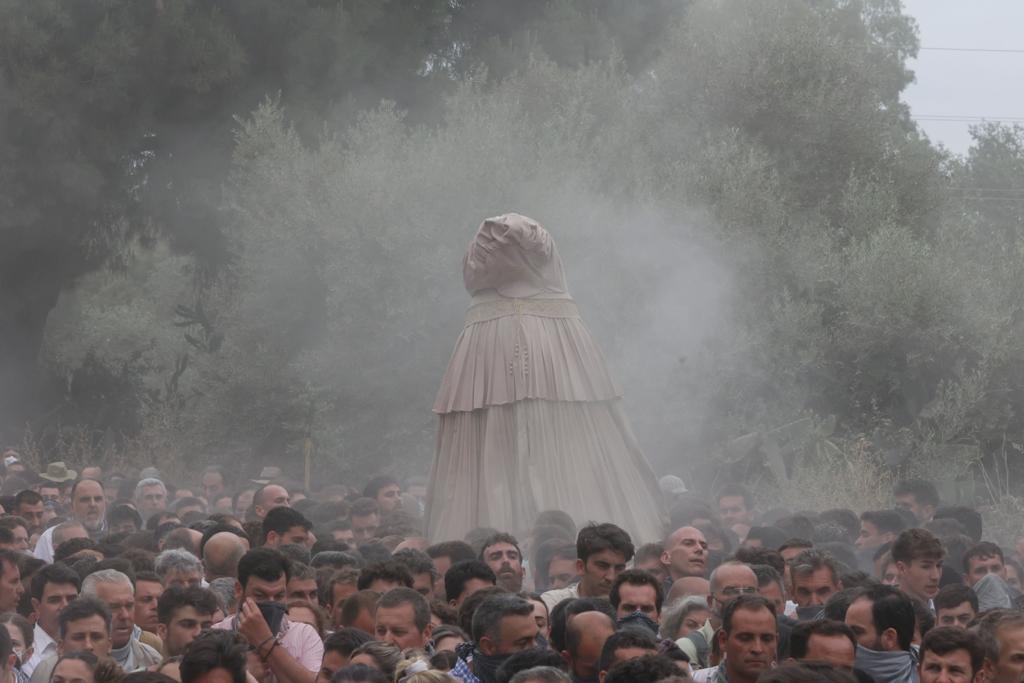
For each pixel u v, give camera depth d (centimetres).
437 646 900
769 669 652
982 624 822
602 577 1040
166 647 915
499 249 1534
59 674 824
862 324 2448
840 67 2806
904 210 2759
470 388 1524
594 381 1532
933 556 1045
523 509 1473
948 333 2423
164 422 2931
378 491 1722
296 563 991
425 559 1041
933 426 2402
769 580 967
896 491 1638
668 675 698
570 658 827
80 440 3064
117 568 1035
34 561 1104
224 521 1272
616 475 1521
